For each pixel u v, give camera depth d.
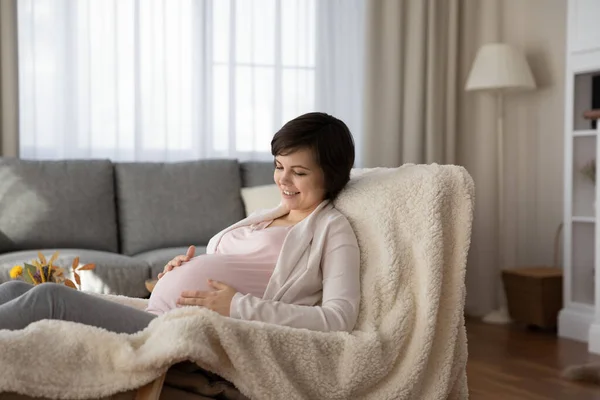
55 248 3.81
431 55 4.80
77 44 4.26
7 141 4.08
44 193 3.83
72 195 3.89
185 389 1.46
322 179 1.70
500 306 4.81
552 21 4.62
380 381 1.56
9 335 1.18
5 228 3.73
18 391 1.16
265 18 4.63
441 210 1.63
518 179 4.82
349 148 1.72
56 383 1.20
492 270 4.84
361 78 4.82
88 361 1.23
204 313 1.31
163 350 1.22
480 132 4.91
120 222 4.06
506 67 4.42
